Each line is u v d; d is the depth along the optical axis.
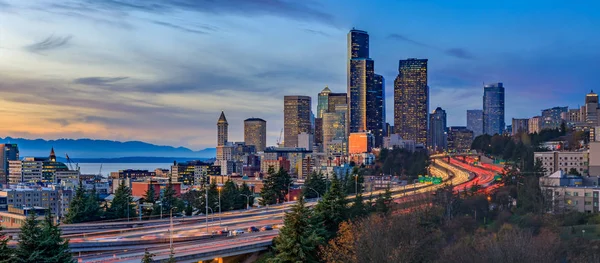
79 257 121.50
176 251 127.31
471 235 160.62
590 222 169.75
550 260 120.25
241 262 139.62
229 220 189.75
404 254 125.00
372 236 132.00
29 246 101.56
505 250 120.25
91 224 168.12
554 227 157.62
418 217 159.38
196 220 190.62
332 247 134.62
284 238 127.25
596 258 124.81
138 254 124.94
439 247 145.12
